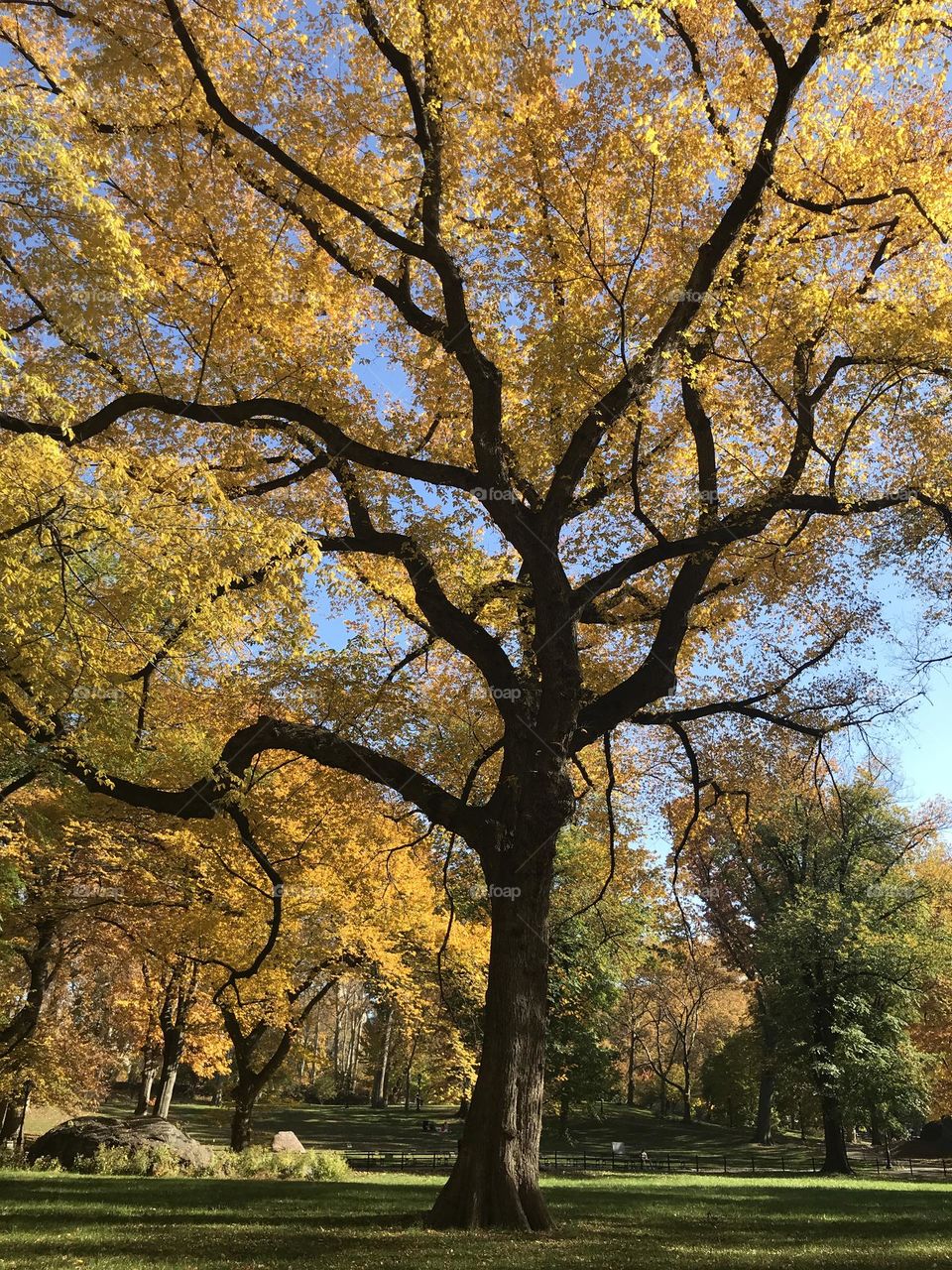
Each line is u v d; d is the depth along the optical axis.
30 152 6.64
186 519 8.30
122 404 11.16
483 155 12.42
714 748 16.03
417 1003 23.27
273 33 11.84
